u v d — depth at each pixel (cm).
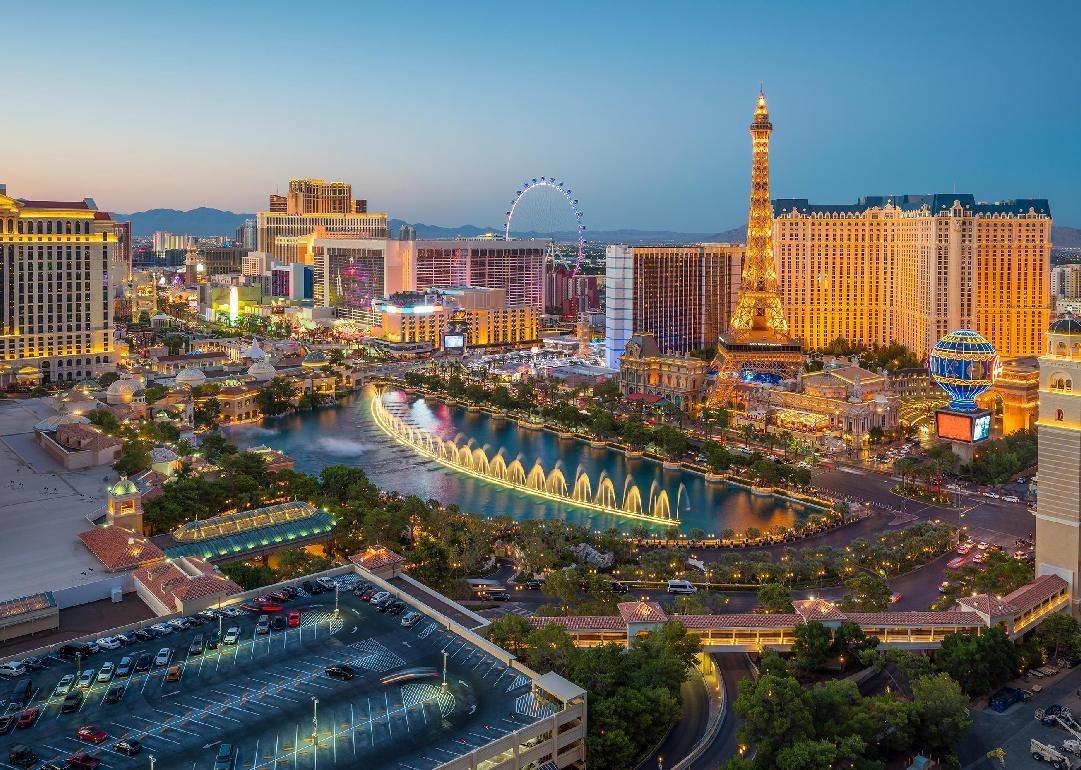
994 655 18512
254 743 14188
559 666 17088
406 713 15162
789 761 14850
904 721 16175
